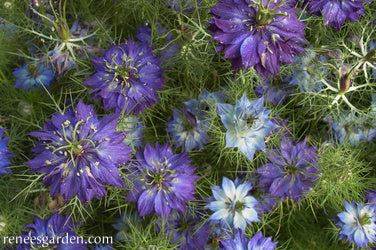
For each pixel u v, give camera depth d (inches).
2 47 14.1
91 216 13.5
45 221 12.7
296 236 14.3
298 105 14.4
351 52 13.7
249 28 11.9
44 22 13.4
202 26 13.9
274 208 13.7
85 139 11.2
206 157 14.3
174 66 14.5
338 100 13.7
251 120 12.3
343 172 13.1
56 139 11.5
